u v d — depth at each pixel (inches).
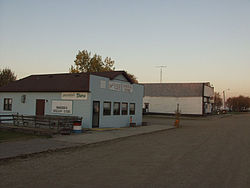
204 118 1815.9
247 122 1424.7
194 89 2062.0
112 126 912.9
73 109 826.2
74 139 577.6
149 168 322.0
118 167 325.7
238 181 269.4
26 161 356.8
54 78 1001.5
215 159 383.9
